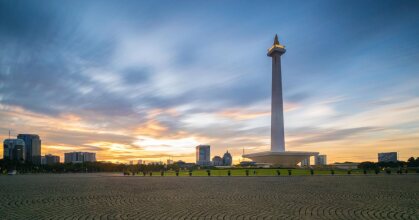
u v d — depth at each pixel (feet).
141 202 59.62
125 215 44.47
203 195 73.20
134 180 161.48
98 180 165.07
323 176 196.34
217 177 192.85
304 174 224.12
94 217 42.98
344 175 212.02
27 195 75.31
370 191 82.17
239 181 140.67
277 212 46.32
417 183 118.42
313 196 69.26
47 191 88.02
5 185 119.65
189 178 181.98
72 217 43.06
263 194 74.84
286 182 129.39
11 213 46.55
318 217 42.01
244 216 43.09
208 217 42.55
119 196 71.82
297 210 48.16
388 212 45.75
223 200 62.18
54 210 49.37
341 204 55.01
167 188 97.91
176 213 45.93
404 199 62.69
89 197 69.77
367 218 41.09
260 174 226.79
